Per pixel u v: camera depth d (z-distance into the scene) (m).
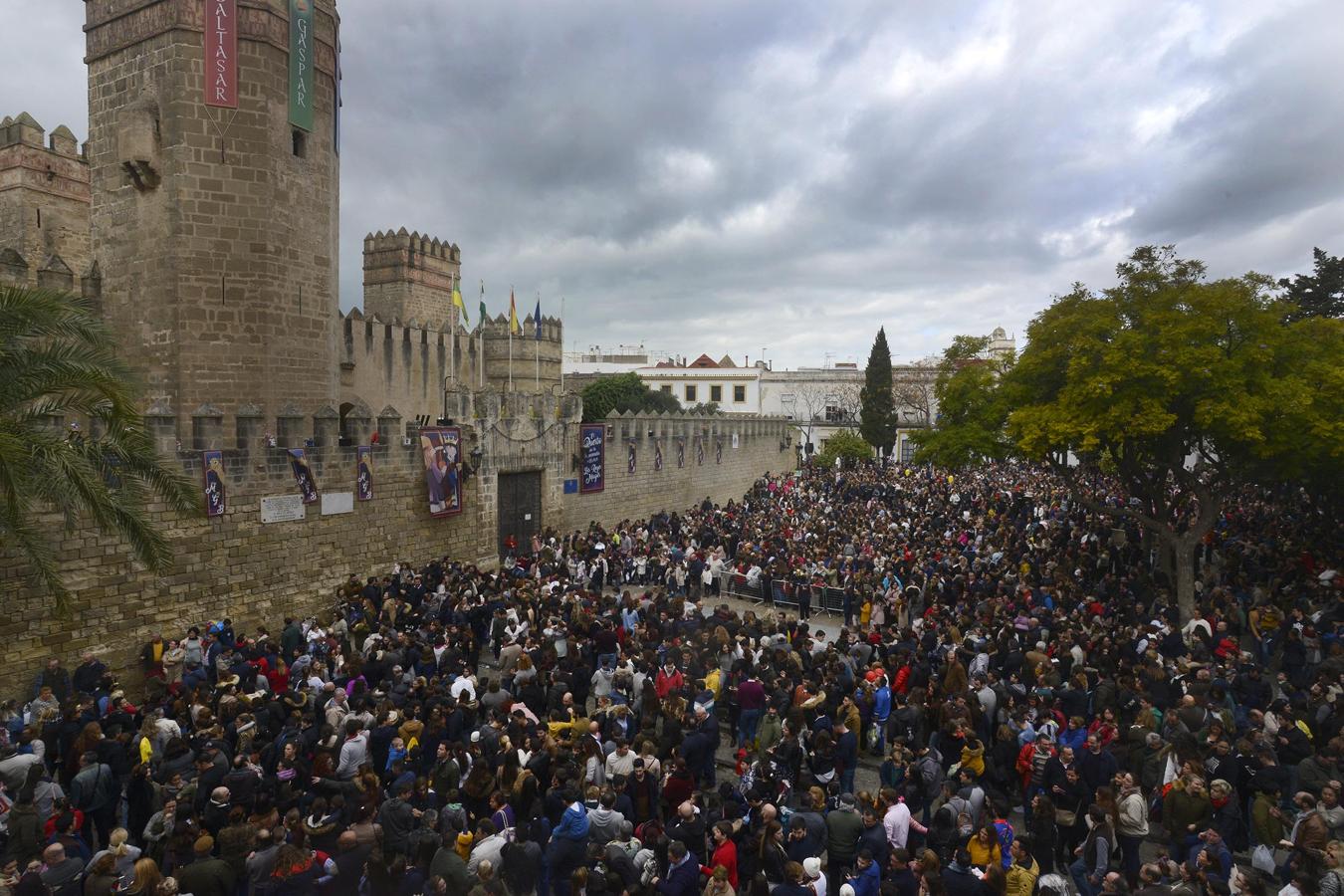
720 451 56.75
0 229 34.19
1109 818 11.05
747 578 31.47
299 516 24.95
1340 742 12.49
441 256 58.53
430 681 15.45
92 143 26.92
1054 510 41.25
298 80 27.23
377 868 9.89
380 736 13.71
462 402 32.44
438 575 26.25
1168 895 9.09
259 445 23.70
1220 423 22.09
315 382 28.45
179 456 21.48
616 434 43.44
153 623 20.95
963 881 9.52
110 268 26.69
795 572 29.02
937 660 18.16
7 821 10.83
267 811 10.54
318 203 28.41
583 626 19.94
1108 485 55.03
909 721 14.52
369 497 27.55
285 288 27.09
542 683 16.59
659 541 34.62
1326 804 10.98
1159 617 21.30
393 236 55.22
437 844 10.09
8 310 13.22
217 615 22.55
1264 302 23.38
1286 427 21.97
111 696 14.54
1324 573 24.34
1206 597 25.34
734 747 17.67
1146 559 31.11
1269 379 22.00
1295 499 44.97
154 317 25.77
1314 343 24.12
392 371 44.84
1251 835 12.84
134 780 12.39
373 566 27.92
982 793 11.85
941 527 37.12
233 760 12.95
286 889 9.42
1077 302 26.77
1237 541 30.80
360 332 42.47
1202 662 16.92
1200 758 13.19
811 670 16.55
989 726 15.12
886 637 18.97
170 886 8.73
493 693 15.42
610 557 32.81
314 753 13.04
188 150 25.12
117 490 15.70
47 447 13.23
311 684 15.88
